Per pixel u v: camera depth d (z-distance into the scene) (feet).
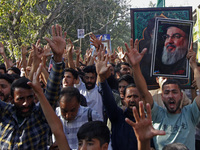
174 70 12.64
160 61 12.66
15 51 41.63
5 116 8.73
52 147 8.92
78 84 15.71
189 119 10.49
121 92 13.66
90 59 20.49
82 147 7.63
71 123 10.25
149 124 6.64
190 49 12.21
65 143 7.97
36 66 10.89
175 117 10.62
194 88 14.25
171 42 12.60
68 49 17.56
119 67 18.93
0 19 43.55
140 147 6.68
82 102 13.03
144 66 13.96
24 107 8.57
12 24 46.24
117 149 10.62
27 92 8.57
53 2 52.03
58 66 8.98
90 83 14.98
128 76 13.79
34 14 46.83
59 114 10.65
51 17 56.75
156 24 12.64
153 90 15.35
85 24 77.51
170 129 10.41
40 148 8.61
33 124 8.64
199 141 13.33
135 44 9.80
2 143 8.46
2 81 11.15
